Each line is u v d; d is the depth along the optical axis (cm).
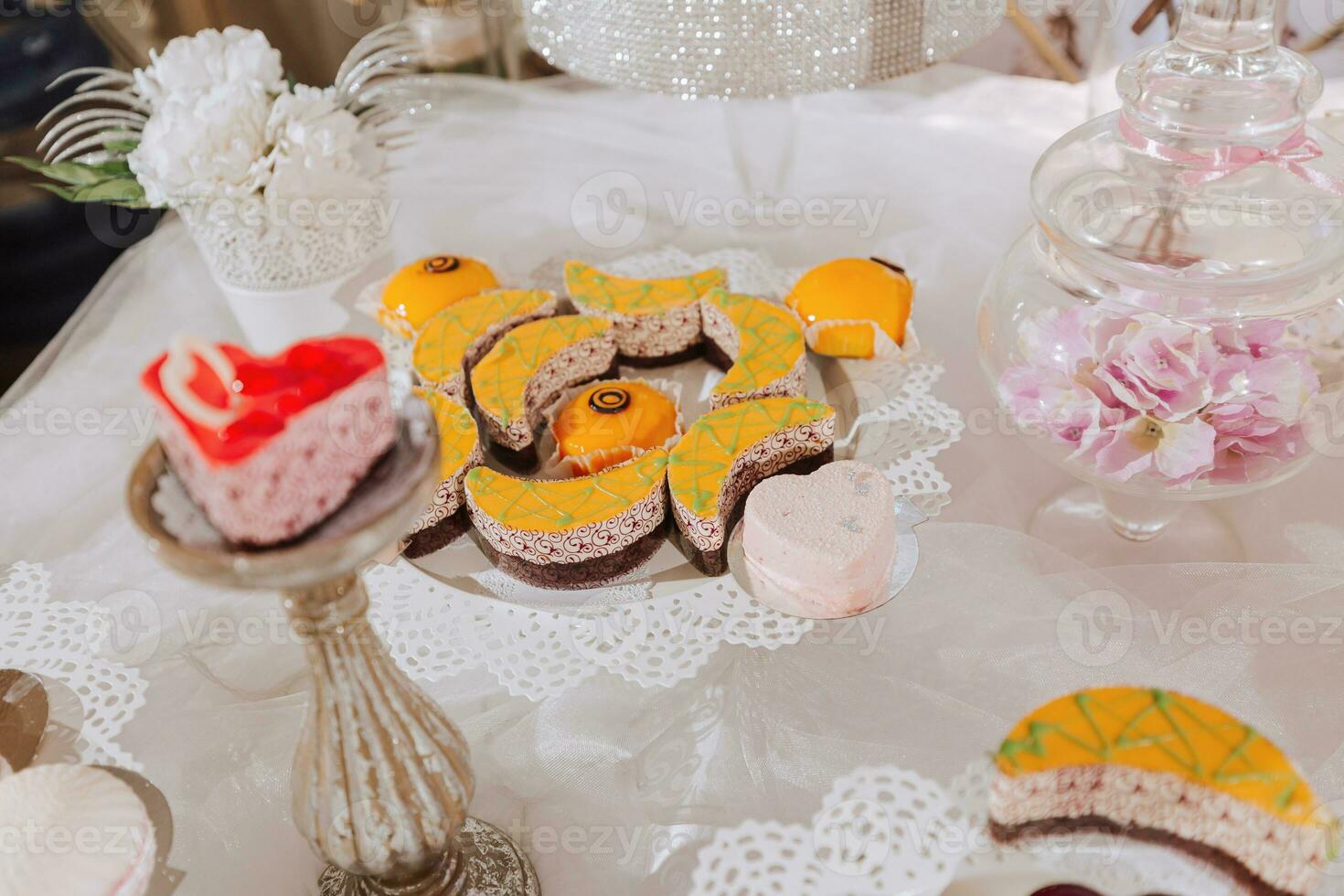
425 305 82
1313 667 62
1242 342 60
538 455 75
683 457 69
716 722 62
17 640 67
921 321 82
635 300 80
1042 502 71
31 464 77
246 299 82
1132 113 61
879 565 65
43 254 120
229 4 113
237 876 58
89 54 114
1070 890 55
